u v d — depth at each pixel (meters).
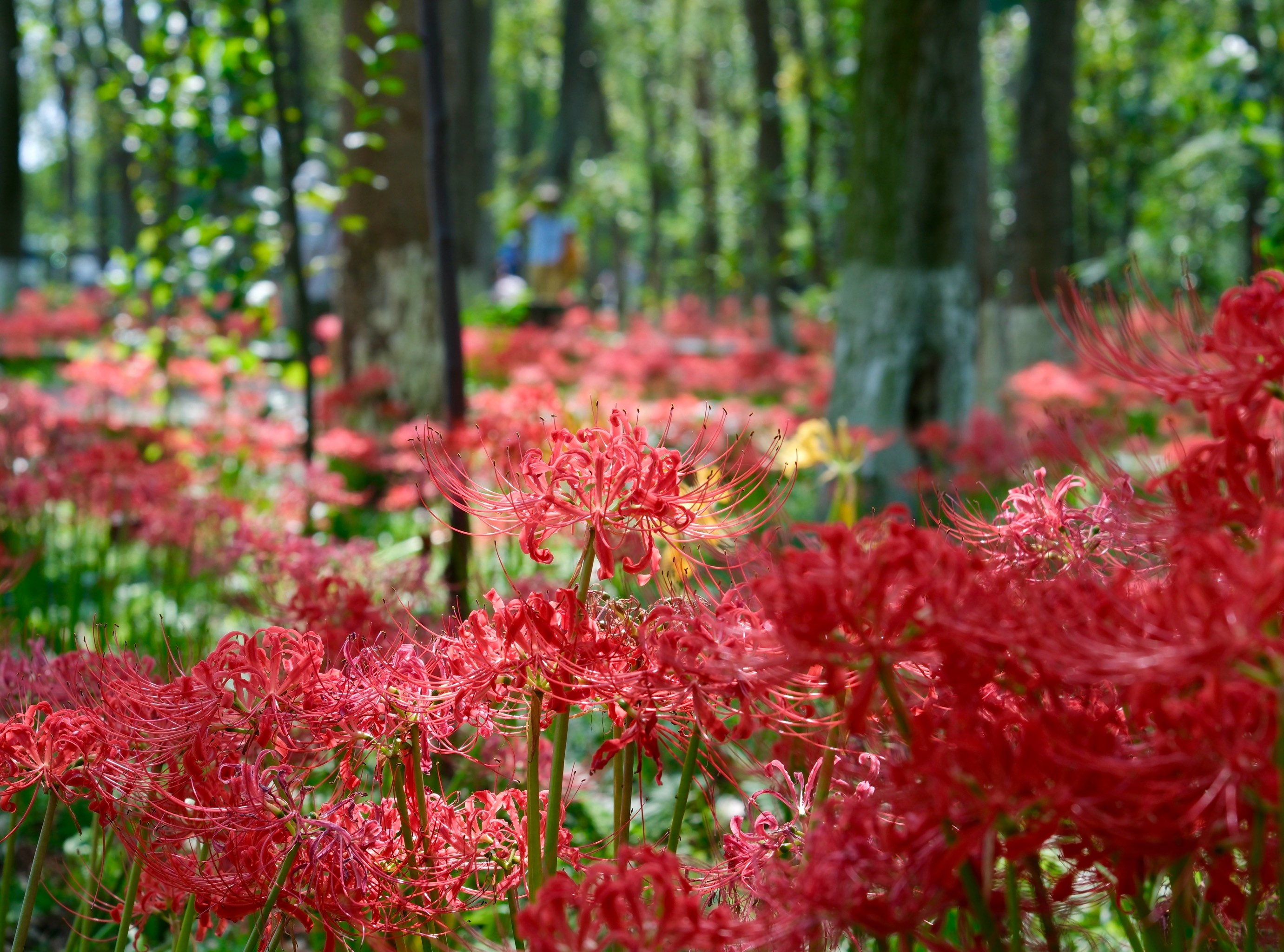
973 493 2.38
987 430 5.87
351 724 1.49
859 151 6.38
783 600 1.18
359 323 7.44
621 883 1.14
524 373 8.20
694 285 28.06
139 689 1.49
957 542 1.57
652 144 27.80
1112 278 7.72
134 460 4.79
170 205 7.18
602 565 1.45
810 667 1.26
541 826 1.70
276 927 1.59
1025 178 12.76
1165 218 11.59
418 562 2.85
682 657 1.35
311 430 6.15
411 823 1.62
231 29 6.17
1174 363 1.38
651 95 30.64
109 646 2.00
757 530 1.53
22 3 22.23
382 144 6.05
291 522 5.35
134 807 1.52
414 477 5.44
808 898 1.19
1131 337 1.40
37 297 17.48
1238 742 1.06
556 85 34.91
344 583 2.10
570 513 1.46
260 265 6.68
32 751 1.51
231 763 1.46
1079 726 1.16
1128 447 1.91
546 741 2.06
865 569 1.15
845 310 6.39
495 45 32.28
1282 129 8.41
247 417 7.30
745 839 1.52
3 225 17.12
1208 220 11.59
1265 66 7.80
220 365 7.06
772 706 1.36
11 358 13.23
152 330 7.05
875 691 1.35
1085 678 1.14
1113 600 1.16
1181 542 1.24
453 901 1.60
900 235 6.19
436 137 4.14
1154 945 1.33
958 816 1.16
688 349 17.80
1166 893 1.45
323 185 6.46
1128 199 17.92
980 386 11.42
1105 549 1.46
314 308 13.25
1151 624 1.11
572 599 1.45
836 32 12.78
